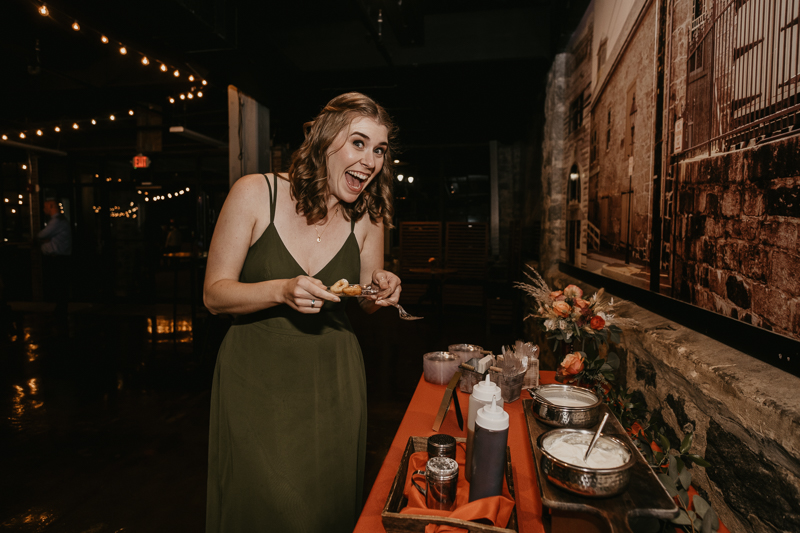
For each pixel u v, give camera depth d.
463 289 6.90
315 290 0.89
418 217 7.73
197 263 4.55
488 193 7.51
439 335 5.43
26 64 4.38
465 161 7.55
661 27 1.45
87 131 7.00
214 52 3.50
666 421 1.17
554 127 3.50
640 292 1.63
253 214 1.09
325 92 4.89
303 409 1.06
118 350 4.63
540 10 3.88
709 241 1.11
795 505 0.69
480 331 5.68
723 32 1.05
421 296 6.97
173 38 3.28
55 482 2.22
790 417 0.70
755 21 0.92
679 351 1.09
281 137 6.44
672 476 0.81
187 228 9.71
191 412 3.08
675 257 1.32
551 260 3.51
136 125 6.77
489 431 0.78
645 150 1.59
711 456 0.94
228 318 6.22
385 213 1.29
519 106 5.18
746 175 0.95
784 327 0.83
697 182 1.18
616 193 1.97
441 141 7.43
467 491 0.87
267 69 3.95
